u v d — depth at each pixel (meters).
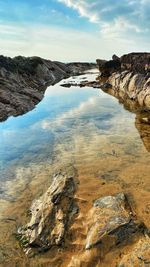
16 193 11.56
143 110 25.16
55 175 12.27
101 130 19.44
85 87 47.12
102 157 14.49
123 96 34.25
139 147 15.61
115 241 7.78
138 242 7.71
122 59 42.34
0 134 19.39
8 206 10.61
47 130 20.09
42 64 63.50
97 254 7.52
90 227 8.42
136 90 30.67
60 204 9.57
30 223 9.07
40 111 27.14
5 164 14.48
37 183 12.27
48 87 49.50
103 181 11.71
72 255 7.79
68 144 16.88
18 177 13.00
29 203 10.70
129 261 7.10
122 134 18.16
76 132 19.30
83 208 9.55
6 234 9.01
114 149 15.51
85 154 15.09
